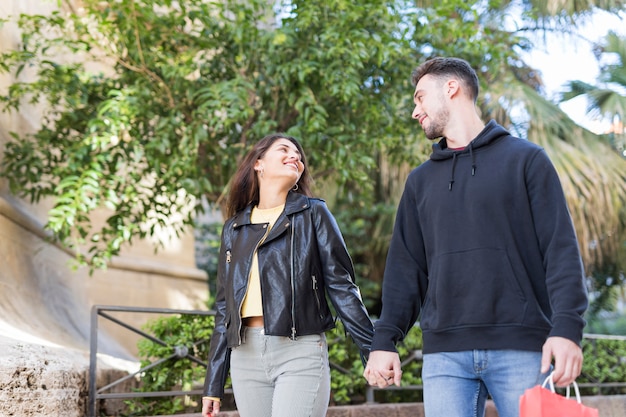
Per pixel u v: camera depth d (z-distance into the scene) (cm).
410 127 667
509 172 236
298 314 276
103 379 503
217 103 539
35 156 613
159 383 507
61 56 772
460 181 244
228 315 286
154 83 609
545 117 959
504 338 227
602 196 953
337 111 620
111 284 839
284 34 557
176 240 958
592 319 1181
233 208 309
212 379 297
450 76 259
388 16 574
